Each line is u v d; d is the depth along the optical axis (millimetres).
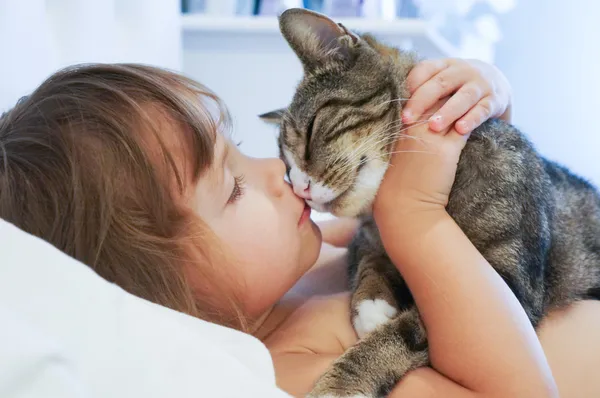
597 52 2656
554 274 1355
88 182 968
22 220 961
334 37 1446
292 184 1334
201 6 2875
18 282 754
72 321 740
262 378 821
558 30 2707
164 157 1018
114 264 967
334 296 1340
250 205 1129
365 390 1059
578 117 2723
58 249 856
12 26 1425
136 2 1987
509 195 1212
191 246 1029
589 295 1465
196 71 2766
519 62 2809
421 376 1068
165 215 1004
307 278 1458
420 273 1084
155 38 2070
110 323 757
